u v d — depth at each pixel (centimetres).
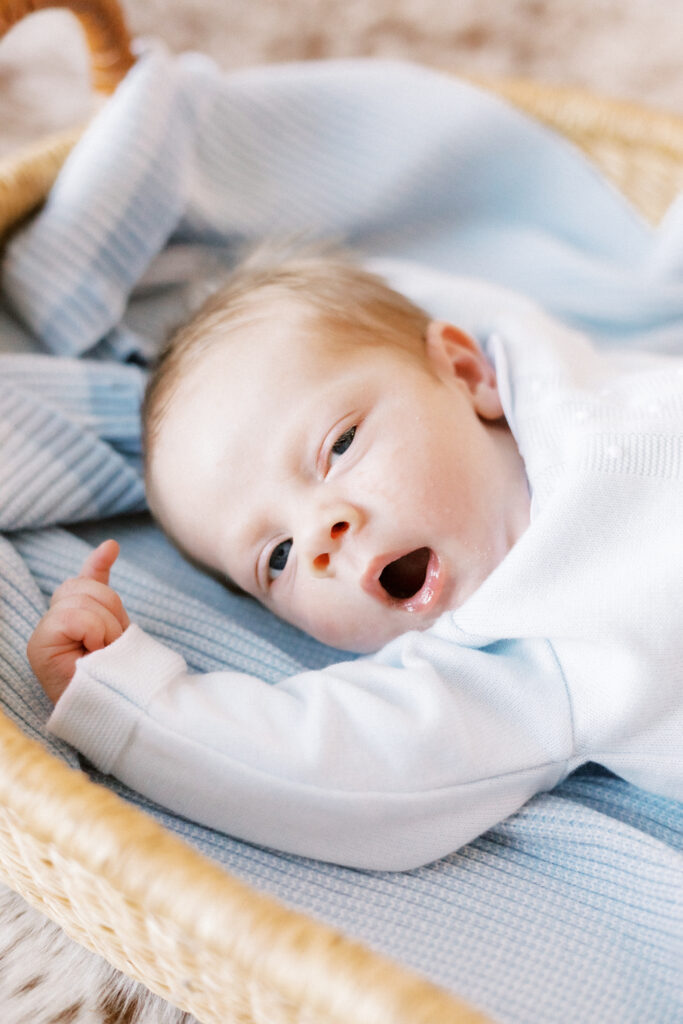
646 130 134
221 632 90
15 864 68
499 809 77
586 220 137
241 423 85
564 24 193
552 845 79
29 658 80
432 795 74
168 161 117
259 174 126
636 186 139
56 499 99
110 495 104
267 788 74
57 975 84
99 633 80
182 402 88
